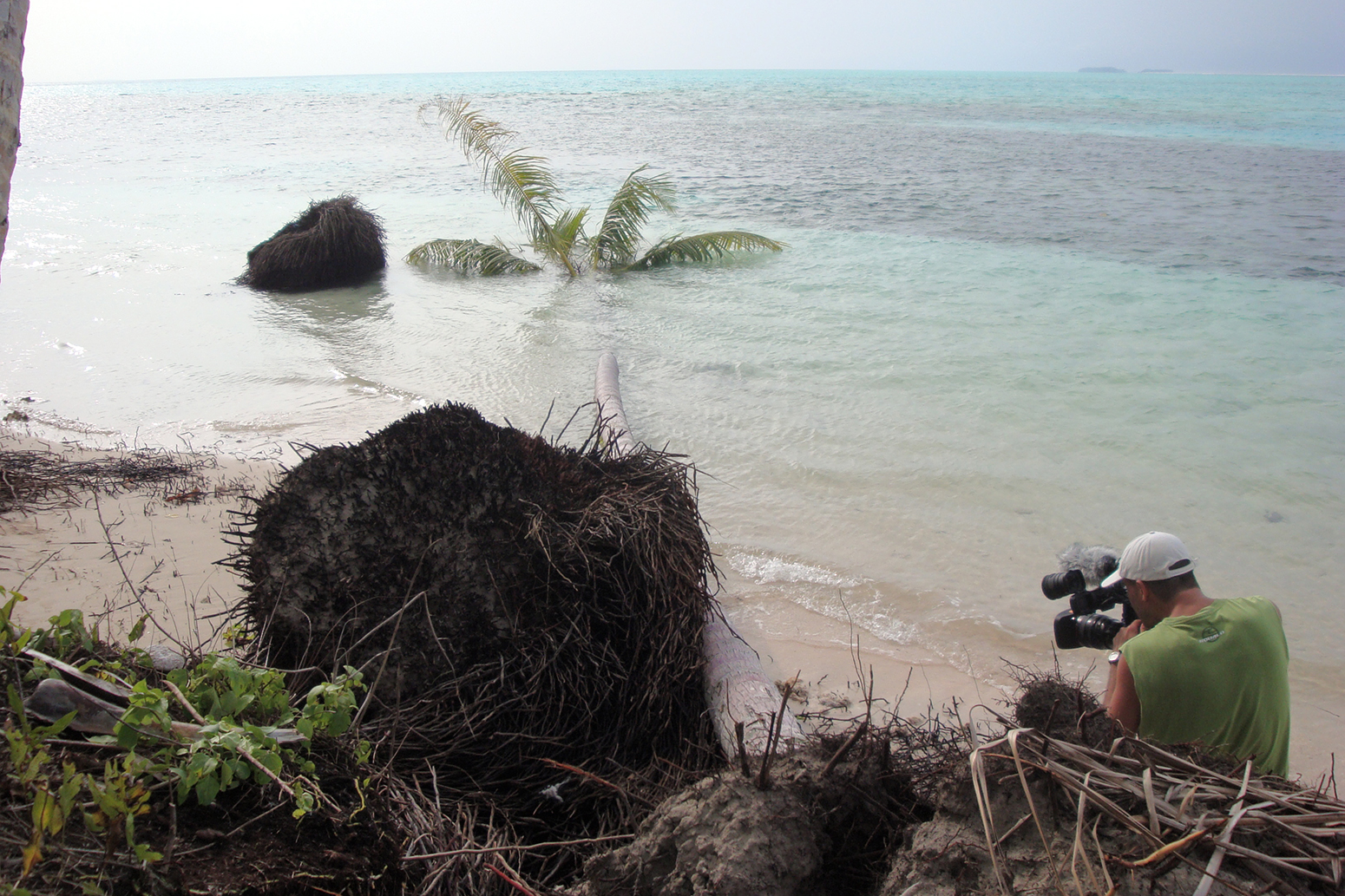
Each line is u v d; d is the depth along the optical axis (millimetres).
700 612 4113
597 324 11750
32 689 2592
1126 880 2080
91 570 5262
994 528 6336
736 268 15086
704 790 2781
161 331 11523
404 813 2881
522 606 3699
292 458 7379
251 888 2195
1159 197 22219
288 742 2656
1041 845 2266
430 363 10188
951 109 69688
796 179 26328
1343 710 4512
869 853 2701
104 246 17094
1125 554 3490
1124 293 12805
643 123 53000
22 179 27828
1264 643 3123
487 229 18969
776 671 4828
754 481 7090
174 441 7812
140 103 104250
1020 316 11711
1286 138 41406
